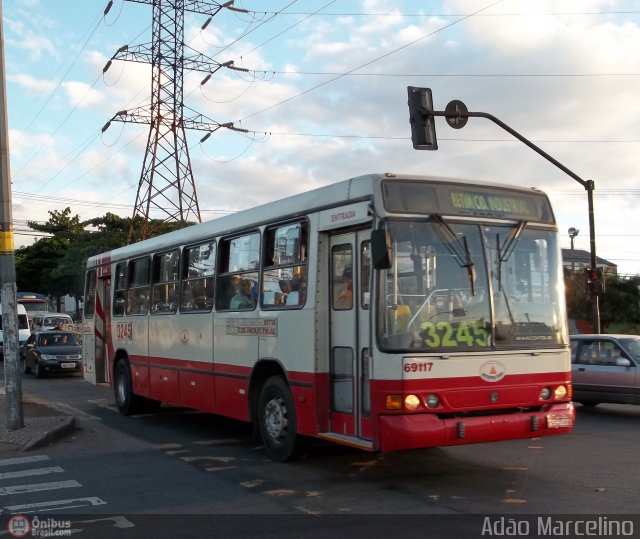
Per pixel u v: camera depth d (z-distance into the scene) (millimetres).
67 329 40781
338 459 9188
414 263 7426
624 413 13891
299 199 8867
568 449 9891
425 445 7055
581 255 67562
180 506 7113
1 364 29859
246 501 7234
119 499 7453
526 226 8086
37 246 56688
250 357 9617
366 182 7637
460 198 7820
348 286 8047
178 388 11773
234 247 10352
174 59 34719
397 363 7141
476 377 7422
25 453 10086
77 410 15047
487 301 7656
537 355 7797
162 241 12742
